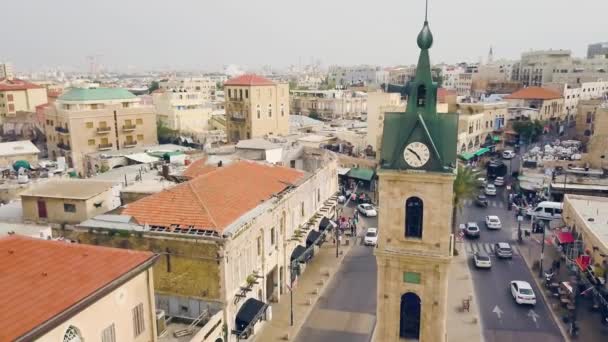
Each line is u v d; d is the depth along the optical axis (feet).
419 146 102.17
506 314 166.81
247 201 164.66
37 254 93.76
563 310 167.63
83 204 166.71
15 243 95.45
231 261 139.03
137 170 255.91
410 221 108.06
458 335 153.28
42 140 455.63
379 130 380.17
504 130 474.49
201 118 535.19
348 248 234.17
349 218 272.92
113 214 150.41
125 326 96.78
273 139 341.00
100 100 391.45
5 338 71.20
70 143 370.12
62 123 379.14
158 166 263.08
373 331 157.69
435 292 107.96
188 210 145.59
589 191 267.80
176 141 469.98
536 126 477.77
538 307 171.83
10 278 84.38
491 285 189.98
